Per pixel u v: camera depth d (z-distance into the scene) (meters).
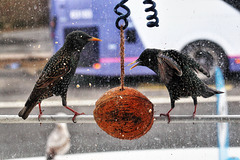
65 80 2.99
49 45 9.68
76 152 5.33
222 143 5.56
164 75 2.92
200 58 8.28
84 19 8.57
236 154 4.48
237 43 8.35
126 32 8.38
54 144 4.55
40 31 9.63
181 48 8.41
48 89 2.94
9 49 10.46
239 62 8.39
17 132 6.74
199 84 3.08
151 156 4.32
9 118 2.91
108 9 8.44
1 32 10.13
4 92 9.83
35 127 7.07
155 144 5.73
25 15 9.81
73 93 8.88
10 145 5.94
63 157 4.52
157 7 8.34
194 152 4.50
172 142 5.85
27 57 10.27
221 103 7.91
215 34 8.41
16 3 9.84
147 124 2.23
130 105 2.15
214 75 8.24
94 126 6.93
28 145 5.91
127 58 8.57
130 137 2.21
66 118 2.91
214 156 4.39
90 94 8.88
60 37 8.82
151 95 8.84
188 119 2.89
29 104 2.89
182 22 8.33
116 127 2.17
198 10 8.30
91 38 2.95
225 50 8.38
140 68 8.79
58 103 8.49
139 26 8.32
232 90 8.37
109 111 2.16
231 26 8.16
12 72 10.44
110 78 8.84
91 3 8.48
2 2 9.88
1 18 9.94
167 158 4.24
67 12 8.62
